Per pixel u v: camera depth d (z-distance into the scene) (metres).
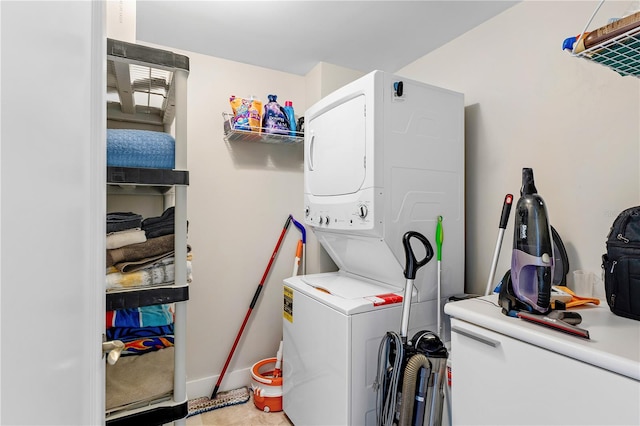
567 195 1.65
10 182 0.28
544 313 1.11
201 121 2.51
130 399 1.19
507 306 1.19
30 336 0.32
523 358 1.03
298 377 2.06
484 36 2.06
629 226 1.18
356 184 1.77
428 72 2.47
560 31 1.68
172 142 1.27
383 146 1.70
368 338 1.65
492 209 2.02
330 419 1.71
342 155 1.89
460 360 1.25
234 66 2.62
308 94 2.82
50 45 0.37
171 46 2.39
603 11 1.51
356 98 1.79
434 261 1.90
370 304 1.67
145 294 1.18
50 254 0.38
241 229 2.66
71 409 0.46
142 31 2.18
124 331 1.43
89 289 0.60
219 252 2.58
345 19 2.04
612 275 1.20
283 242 2.81
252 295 2.70
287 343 2.23
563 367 0.93
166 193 2.15
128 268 1.21
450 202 1.96
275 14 1.99
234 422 2.22
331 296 1.83
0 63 0.26
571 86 1.63
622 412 0.82
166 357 1.40
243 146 2.67
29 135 0.32
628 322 1.11
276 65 2.70
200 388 2.49
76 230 0.50
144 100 2.11
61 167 0.42
